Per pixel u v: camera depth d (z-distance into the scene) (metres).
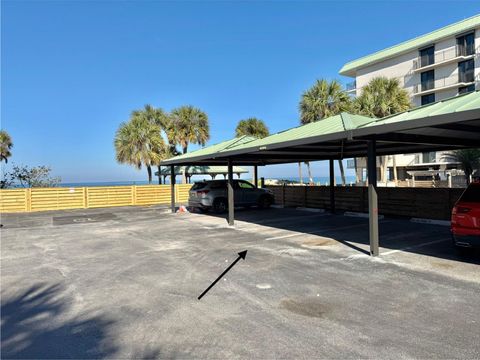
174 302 5.28
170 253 8.76
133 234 12.03
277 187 21.56
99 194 24.20
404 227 11.87
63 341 4.11
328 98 28.88
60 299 5.52
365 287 5.80
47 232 12.97
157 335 4.21
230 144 14.70
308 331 4.22
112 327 4.46
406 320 4.47
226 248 9.21
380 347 3.79
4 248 9.97
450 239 9.58
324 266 7.17
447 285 5.79
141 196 25.64
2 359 3.71
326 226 12.59
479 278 6.12
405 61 45.03
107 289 5.97
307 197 19.33
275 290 5.73
